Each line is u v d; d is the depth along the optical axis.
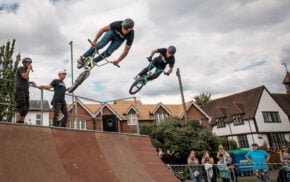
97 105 36.16
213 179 11.75
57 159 6.81
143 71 9.27
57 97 8.32
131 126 34.62
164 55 8.93
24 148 6.20
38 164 6.21
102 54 7.20
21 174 5.67
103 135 9.27
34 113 18.38
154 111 36.16
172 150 23.92
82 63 7.59
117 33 6.96
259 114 37.88
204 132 25.00
